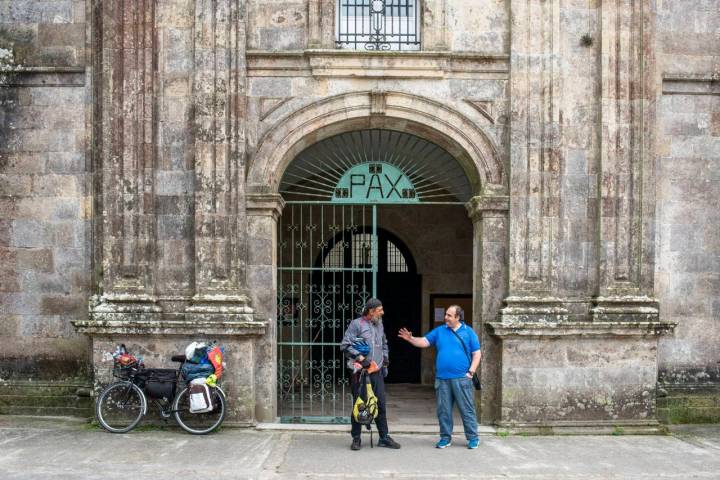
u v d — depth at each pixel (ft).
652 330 32.86
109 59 33.37
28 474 24.72
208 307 32.58
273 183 33.78
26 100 34.96
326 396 41.70
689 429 33.71
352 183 35.45
